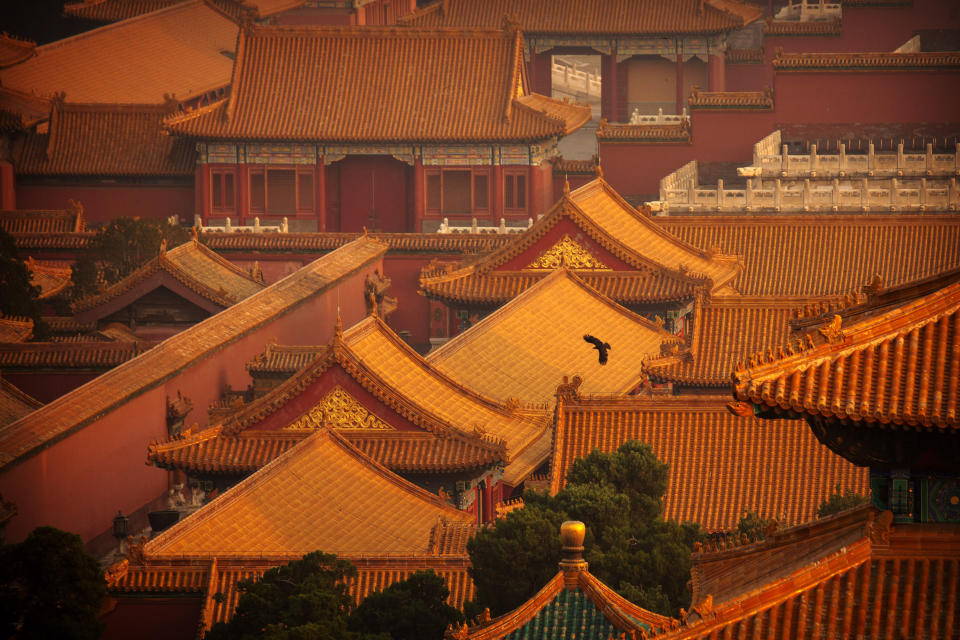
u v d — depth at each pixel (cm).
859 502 18338
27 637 15175
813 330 10312
